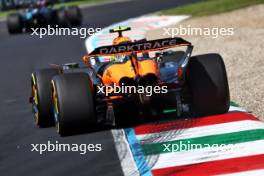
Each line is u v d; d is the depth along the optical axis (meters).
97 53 25.89
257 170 19.56
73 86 26.36
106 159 22.83
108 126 27.55
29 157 24.45
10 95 40.56
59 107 26.19
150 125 26.83
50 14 86.56
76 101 26.17
